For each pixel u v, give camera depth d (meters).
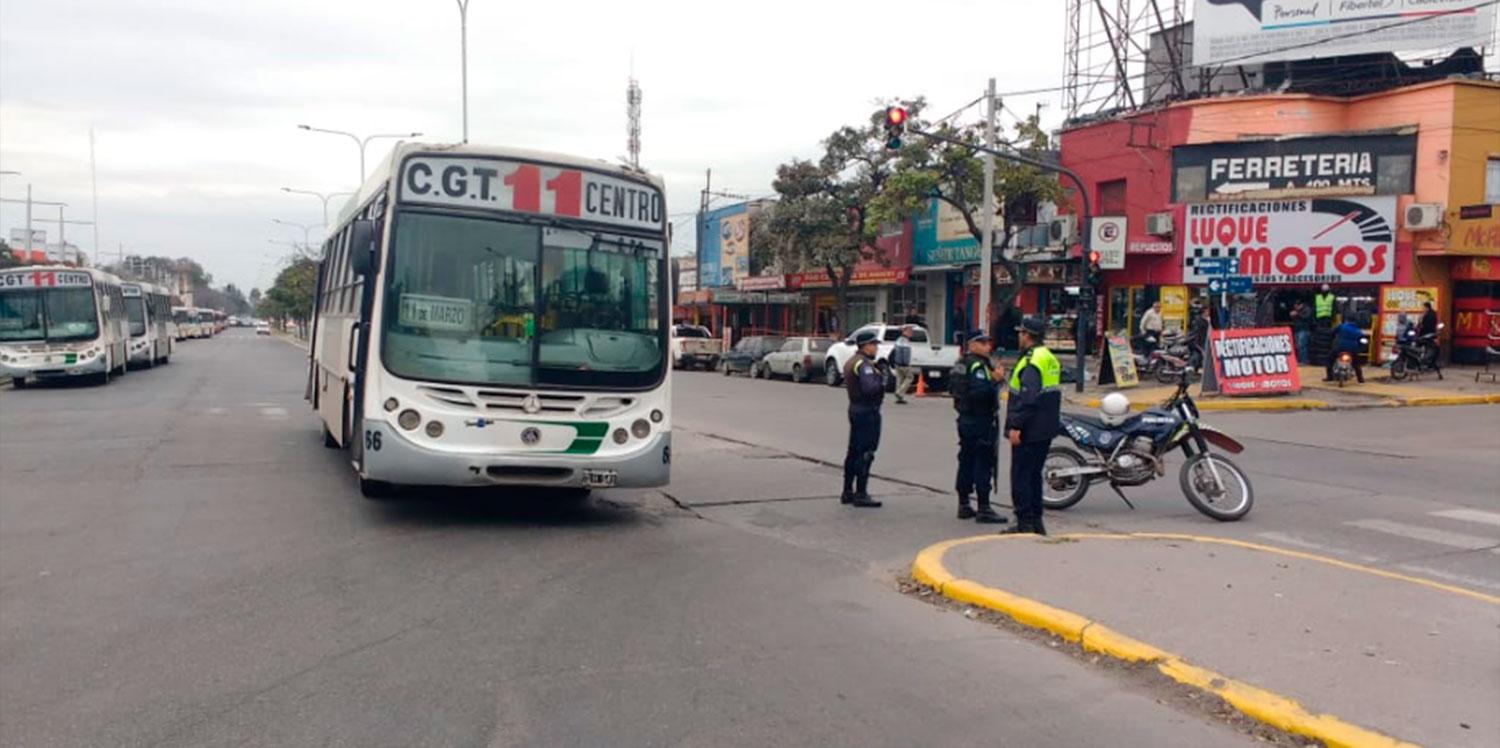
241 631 6.35
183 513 10.00
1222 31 29.58
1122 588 7.04
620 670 5.71
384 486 10.48
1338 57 29.59
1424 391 22.53
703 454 15.18
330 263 14.39
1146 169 29.89
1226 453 15.28
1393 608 6.61
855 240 34.94
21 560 8.14
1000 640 6.38
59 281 26.58
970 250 33.78
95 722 4.92
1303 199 27.38
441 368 8.97
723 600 7.21
